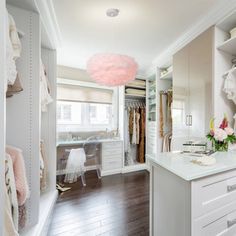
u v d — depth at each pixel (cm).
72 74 370
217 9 170
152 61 323
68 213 201
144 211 205
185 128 224
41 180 208
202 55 199
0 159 61
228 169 111
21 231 141
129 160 388
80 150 309
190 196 98
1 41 62
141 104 410
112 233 165
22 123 146
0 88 62
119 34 224
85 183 300
